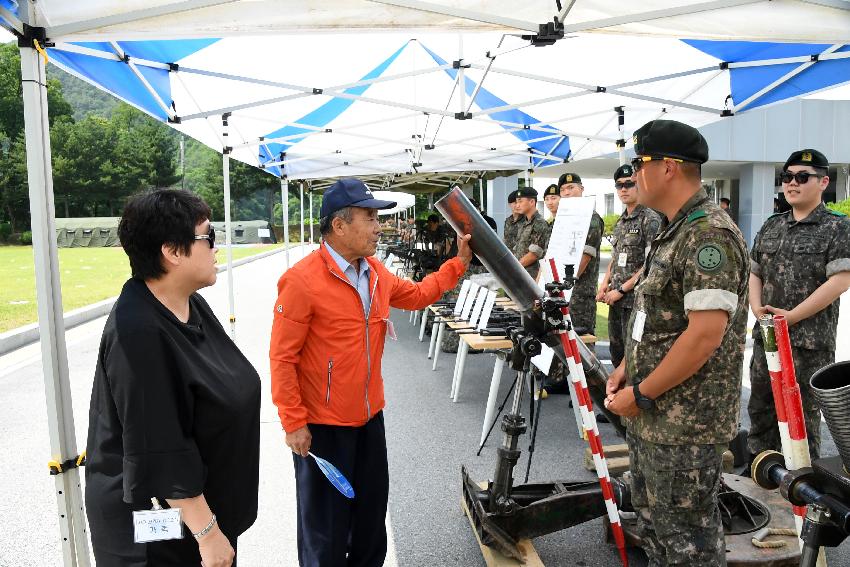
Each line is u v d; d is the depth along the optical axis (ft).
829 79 14.82
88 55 10.79
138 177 173.68
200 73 14.67
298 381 7.49
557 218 14.93
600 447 7.41
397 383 19.47
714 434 6.23
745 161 55.31
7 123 155.74
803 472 4.57
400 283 8.62
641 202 6.72
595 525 10.12
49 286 6.93
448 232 28.48
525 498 9.32
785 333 5.04
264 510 10.93
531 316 7.55
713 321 5.72
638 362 6.56
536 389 17.42
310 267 7.41
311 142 28.19
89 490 4.84
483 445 13.55
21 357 24.03
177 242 4.74
